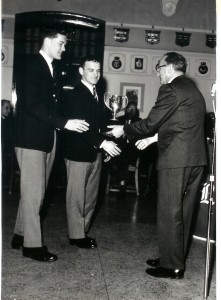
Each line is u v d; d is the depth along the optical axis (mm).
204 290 2586
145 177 7320
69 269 3016
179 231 2852
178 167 2770
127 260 3312
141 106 8023
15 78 7738
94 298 2516
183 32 7930
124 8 7820
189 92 2811
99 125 3596
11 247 3471
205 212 4051
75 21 7691
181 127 2775
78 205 3545
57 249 3494
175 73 2926
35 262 3119
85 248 3559
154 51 7945
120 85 7973
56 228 4246
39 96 3086
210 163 3971
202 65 8023
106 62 7918
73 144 3430
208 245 2586
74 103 3469
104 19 7805
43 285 2684
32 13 7648
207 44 7984
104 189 6953
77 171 3461
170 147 2809
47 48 3176
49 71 3205
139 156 6613
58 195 6297
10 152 6719
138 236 4137
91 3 7746
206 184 4023
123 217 5031
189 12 7906
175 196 2801
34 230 3164
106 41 7867
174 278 2902
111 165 6668
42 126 3111
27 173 3102
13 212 4930
